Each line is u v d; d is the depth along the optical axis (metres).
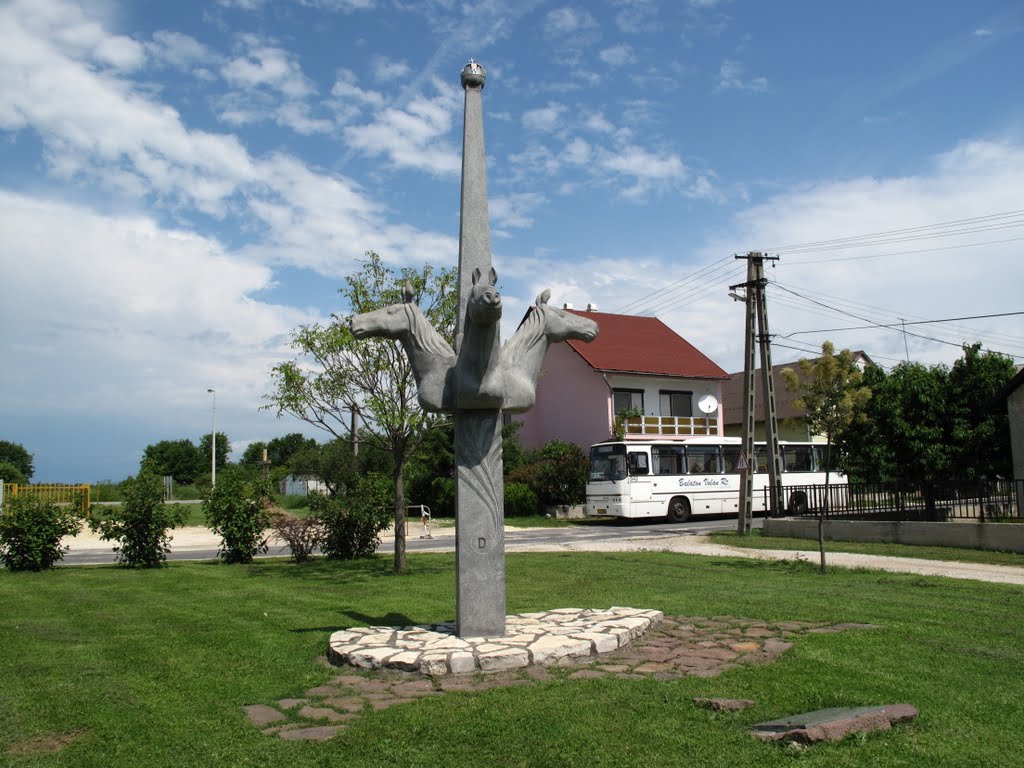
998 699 5.61
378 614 9.65
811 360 20.31
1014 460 22.44
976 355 27.81
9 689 6.12
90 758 4.63
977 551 16.84
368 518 17.03
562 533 26.56
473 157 7.95
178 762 4.57
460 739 4.84
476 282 7.41
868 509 21.22
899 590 11.41
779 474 24.14
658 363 40.22
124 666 6.90
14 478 46.47
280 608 10.20
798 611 9.30
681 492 30.86
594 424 38.97
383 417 13.48
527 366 7.82
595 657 6.87
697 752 4.59
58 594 11.77
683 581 12.69
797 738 4.71
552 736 4.86
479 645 6.90
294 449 69.50
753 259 22.94
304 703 5.76
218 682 6.33
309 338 13.52
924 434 27.72
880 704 5.40
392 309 7.68
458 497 7.51
